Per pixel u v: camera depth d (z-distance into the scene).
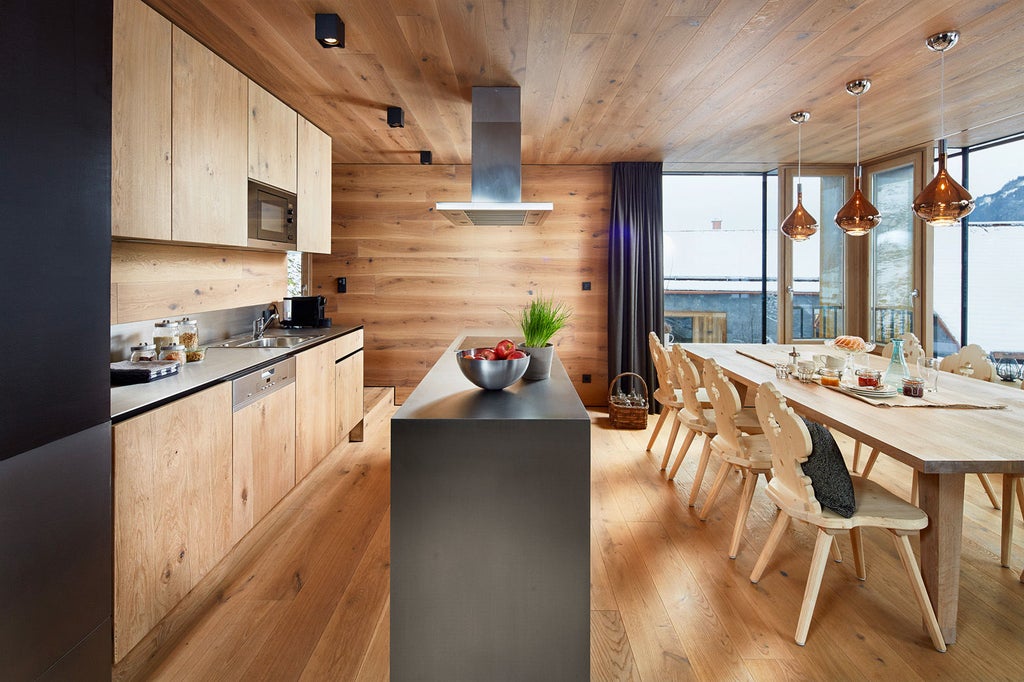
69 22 1.36
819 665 1.80
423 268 5.50
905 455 1.80
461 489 1.60
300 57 2.80
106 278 1.51
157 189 2.15
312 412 3.35
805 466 2.02
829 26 2.44
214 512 2.21
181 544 1.97
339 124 4.03
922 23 2.41
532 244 5.49
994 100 3.47
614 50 2.69
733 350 4.20
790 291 5.40
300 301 4.17
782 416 2.00
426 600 1.61
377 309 5.53
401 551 1.60
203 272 3.08
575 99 3.44
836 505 1.93
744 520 2.52
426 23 2.41
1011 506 2.41
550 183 5.45
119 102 1.94
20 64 1.22
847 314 5.39
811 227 3.70
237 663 1.80
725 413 2.67
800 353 3.93
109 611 1.55
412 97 3.42
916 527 1.91
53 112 1.32
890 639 1.94
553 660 1.63
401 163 5.38
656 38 2.55
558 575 1.62
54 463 1.35
